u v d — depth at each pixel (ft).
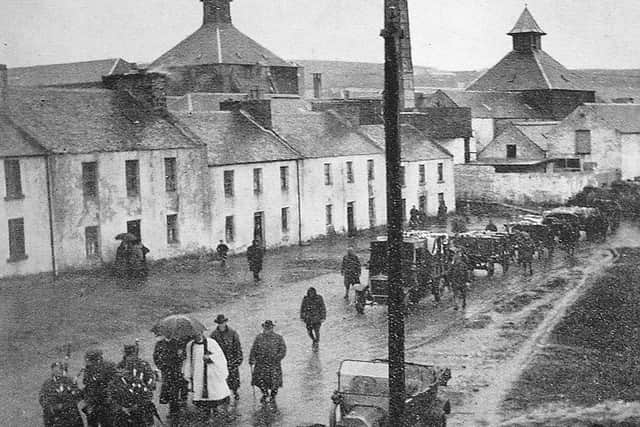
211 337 56.44
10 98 113.80
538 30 323.37
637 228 168.96
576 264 124.67
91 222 113.91
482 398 58.13
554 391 59.52
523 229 132.36
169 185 128.16
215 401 52.21
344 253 143.54
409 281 90.48
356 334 80.07
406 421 44.16
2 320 82.43
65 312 87.71
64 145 110.52
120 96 132.67
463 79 613.11
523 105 306.14
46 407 44.83
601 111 237.66
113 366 47.55
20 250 103.71
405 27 266.57
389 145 41.09
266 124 161.27
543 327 82.02
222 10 298.76
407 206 190.19
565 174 214.07
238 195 141.90
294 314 90.17
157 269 119.75
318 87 356.59
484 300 98.58
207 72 281.95
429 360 69.51
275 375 56.08
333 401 46.01
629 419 51.88
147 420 46.78
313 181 161.27
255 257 112.16
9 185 102.17
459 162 242.78
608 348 73.10
